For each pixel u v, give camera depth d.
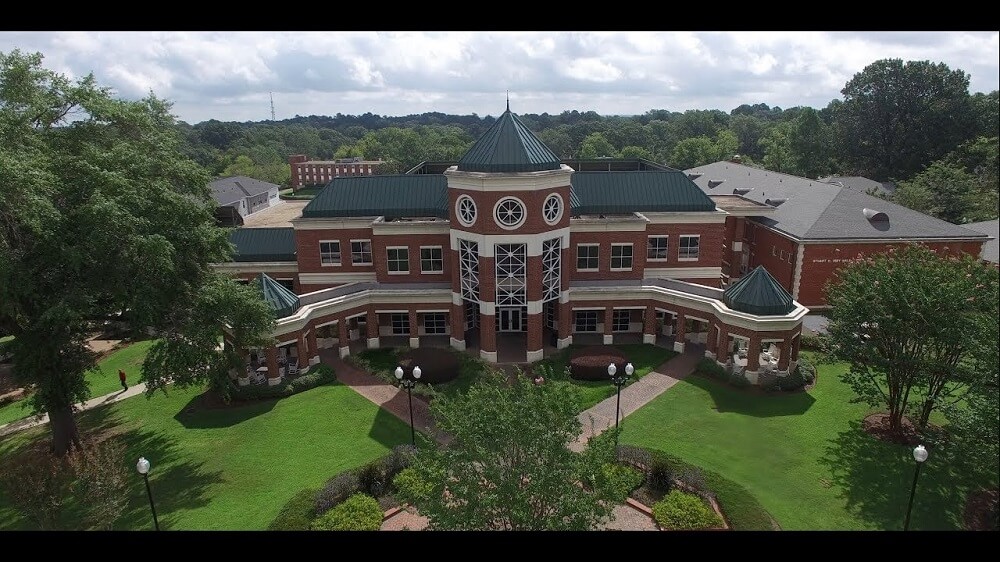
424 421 31.06
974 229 54.84
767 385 33.28
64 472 25.72
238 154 168.25
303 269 43.41
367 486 24.59
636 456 25.72
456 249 37.78
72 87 26.55
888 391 32.66
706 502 23.30
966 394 23.67
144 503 24.62
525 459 17.33
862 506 23.36
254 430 30.58
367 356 39.84
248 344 31.97
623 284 41.38
